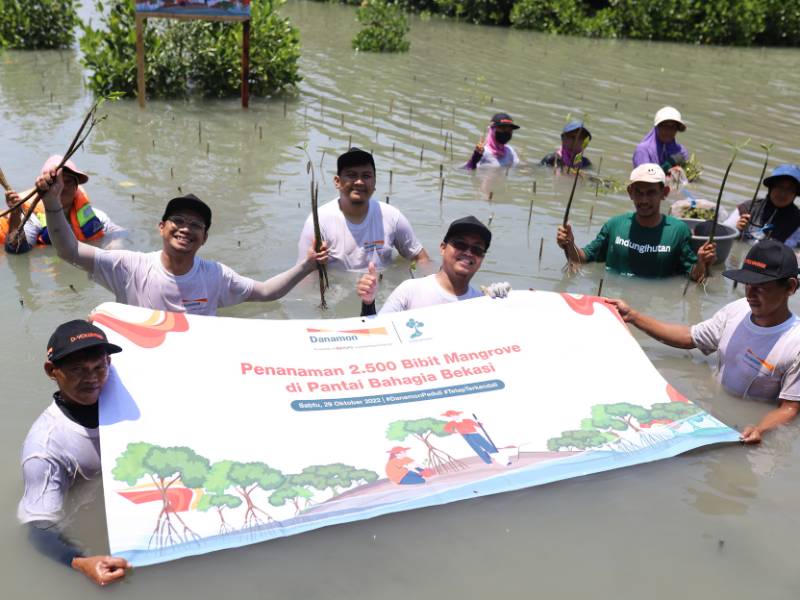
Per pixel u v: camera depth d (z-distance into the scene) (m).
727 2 22.22
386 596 3.02
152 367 3.83
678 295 6.13
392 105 12.09
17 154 8.50
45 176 4.52
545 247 6.87
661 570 3.20
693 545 3.35
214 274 4.92
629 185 6.32
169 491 3.31
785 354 4.44
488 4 24.27
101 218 6.58
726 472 3.85
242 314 5.45
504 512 3.51
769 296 4.42
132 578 3.04
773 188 7.07
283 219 7.11
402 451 3.69
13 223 6.17
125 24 11.95
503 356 4.36
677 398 4.26
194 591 3.00
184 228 4.67
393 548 3.27
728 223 7.40
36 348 4.77
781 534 3.43
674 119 8.73
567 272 6.40
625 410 4.12
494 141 9.23
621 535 3.40
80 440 3.53
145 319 4.07
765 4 22.80
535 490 3.66
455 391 4.09
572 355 4.43
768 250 4.38
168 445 3.49
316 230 5.19
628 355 4.48
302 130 10.40
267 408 3.79
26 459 3.41
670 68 17.23
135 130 10.04
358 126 10.73
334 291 5.88
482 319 4.56
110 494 3.26
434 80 14.27
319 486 3.45
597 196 8.33
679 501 3.62
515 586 3.09
